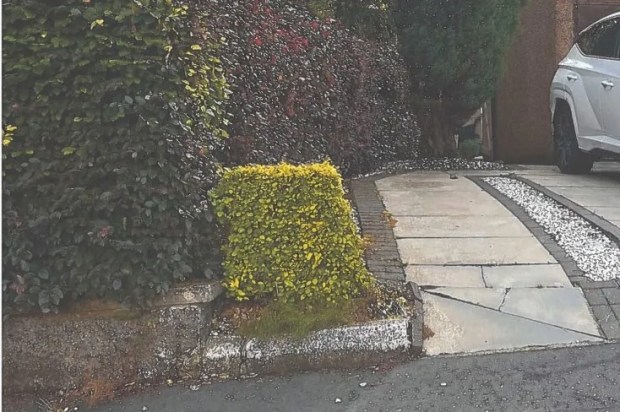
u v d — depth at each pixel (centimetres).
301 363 349
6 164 328
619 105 651
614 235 480
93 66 328
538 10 981
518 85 1003
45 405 329
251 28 482
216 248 371
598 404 305
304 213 366
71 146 330
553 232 500
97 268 331
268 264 364
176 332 346
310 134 598
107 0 330
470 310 386
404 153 905
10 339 335
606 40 711
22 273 330
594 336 364
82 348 340
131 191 334
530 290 405
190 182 349
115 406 324
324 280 362
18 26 327
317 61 607
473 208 577
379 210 568
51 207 331
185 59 349
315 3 748
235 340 351
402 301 383
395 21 866
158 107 333
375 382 333
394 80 826
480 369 339
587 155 755
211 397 327
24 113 329
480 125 1027
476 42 849
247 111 470
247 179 370
